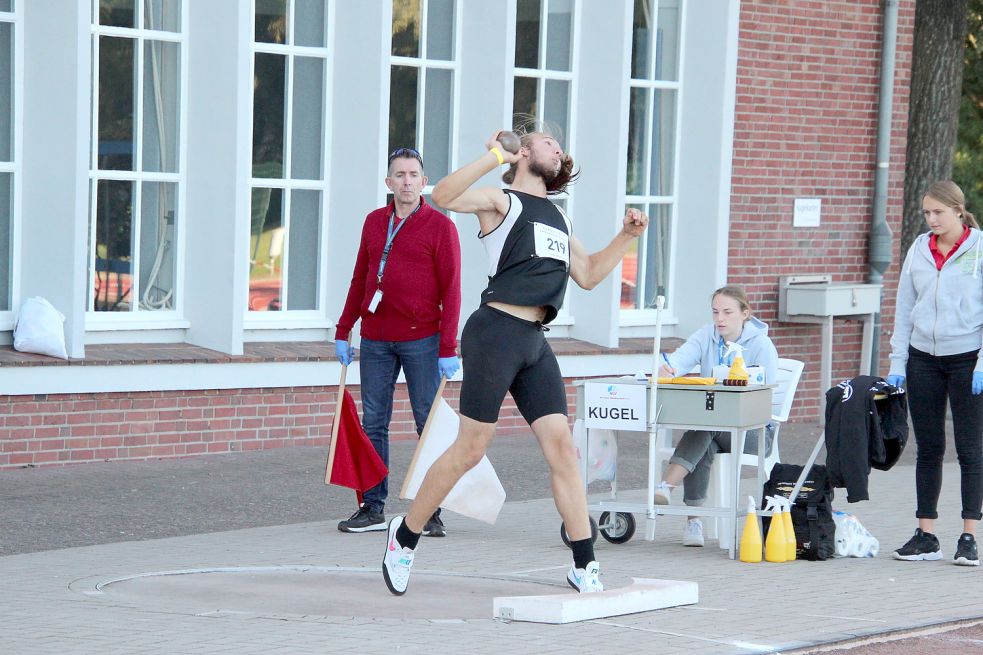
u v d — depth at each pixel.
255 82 17.84
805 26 21.70
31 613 9.37
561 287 9.83
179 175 17.42
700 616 9.87
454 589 10.59
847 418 12.00
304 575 10.96
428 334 12.89
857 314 22.06
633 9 20.47
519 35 19.92
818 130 22.03
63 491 14.44
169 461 16.41
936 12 25.92
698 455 12.80
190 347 17.23
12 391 15.45
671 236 21.45
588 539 10.02
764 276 21.69
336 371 17.75
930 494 12.32
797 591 10.87
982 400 12.11
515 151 9.61
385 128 18.02
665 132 21.41
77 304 15.95
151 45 17.19
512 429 19.69
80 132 15.84
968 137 34.56
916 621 9.92
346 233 18.28
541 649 8.75
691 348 13.29
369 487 12.86
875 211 22.75
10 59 16.08
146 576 10.77
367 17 17.98
